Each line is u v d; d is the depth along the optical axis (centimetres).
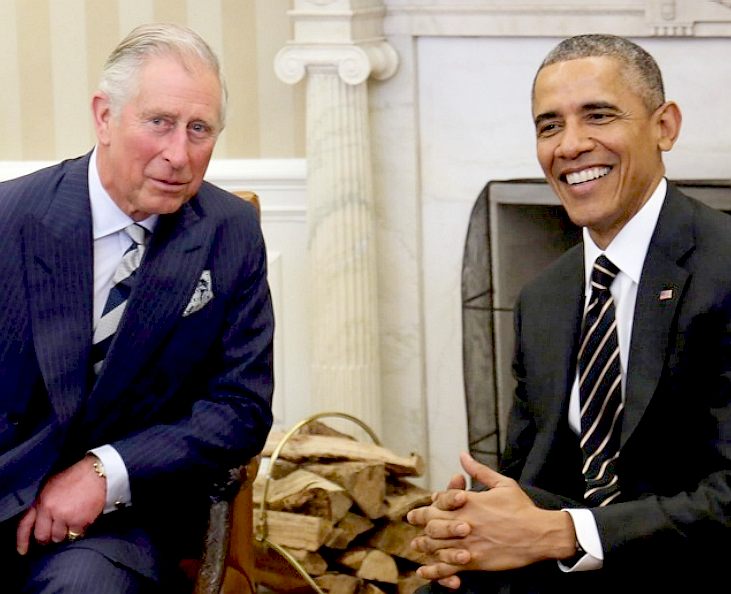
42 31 372
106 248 224
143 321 221
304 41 335
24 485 215
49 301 219
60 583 208
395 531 302
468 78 338
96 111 219
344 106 338
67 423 218
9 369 220
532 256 341
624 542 195
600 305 215
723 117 316
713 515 194
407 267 350
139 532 221
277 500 293
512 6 328
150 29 217
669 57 318
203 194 233
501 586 202
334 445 308
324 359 348
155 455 217
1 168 377
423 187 347
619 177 210
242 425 225
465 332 346
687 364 202
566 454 221
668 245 208
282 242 363
